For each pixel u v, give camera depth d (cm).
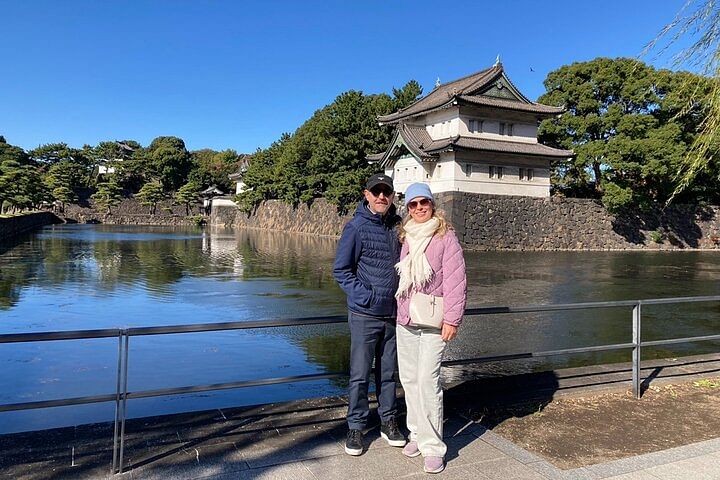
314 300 1169
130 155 7019
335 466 287
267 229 5159
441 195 2844
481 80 2886
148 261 2003
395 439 316
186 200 6419
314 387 574
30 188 4356
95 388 564
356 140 3566
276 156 5181
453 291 289
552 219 3044
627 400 425
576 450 321
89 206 6116
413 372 308
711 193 3653
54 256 2094
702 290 1438
